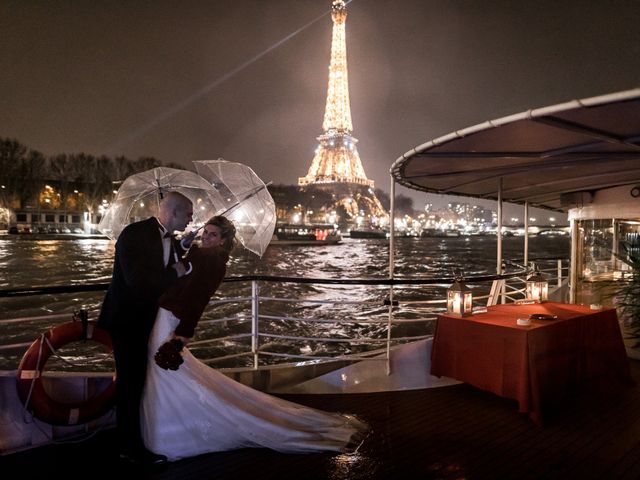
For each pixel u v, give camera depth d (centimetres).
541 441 382
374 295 3012
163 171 366
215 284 326
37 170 8262
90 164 8631
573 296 747
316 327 1998
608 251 699
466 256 7088
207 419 340
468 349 458
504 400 473
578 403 464
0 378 342
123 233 303
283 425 361
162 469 325
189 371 336
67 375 367
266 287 3375
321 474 326
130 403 326
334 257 6397
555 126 318
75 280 3244
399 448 368
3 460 334
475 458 353
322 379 496
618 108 276
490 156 426
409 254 7388
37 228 8319
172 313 323
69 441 362
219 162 379
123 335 320
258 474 323
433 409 448
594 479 326
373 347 1670
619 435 394
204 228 336
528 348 410
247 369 471
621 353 520
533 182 631
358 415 433
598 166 496
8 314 2173
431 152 426
